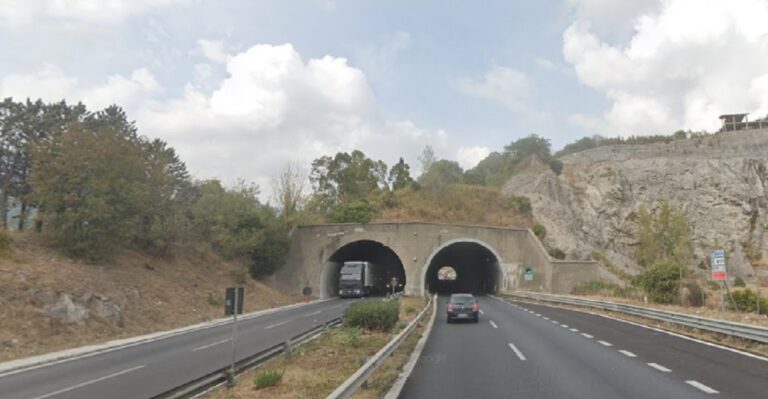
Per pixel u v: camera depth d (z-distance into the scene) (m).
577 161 93.25
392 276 79.94
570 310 33.59
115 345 20.45
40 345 19.88
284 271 58.09
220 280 43.19
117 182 31.14
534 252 57.81
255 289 46.53
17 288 22.50
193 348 18.44
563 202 80.31
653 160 87.56
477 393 9.01
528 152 94.56
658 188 83.81
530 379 10.27
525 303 42.75
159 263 38.56
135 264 35.31
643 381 9.83
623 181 84.75
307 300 51.06
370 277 62.00
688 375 10.39
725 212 80.31
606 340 16.97
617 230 80.62
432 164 81.75
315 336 19.23
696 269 73.12
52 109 43.97
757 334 14.63
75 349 19.28
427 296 43.00
